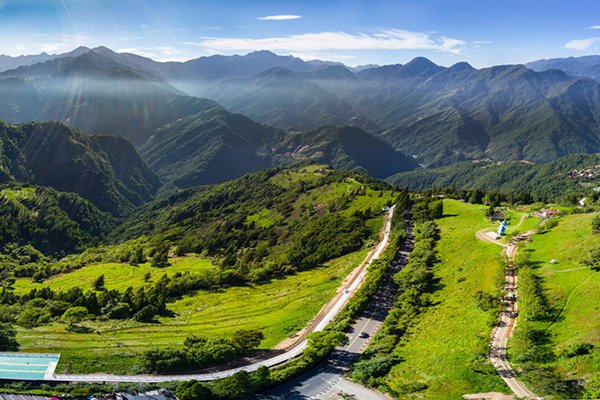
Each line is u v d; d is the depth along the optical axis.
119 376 95.31
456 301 118.75
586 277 103.75
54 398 83.19
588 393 69.12
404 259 169.62
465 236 164.38
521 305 103.62
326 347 105.56
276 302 157.00
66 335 120.19
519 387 77.19
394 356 101.56
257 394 90.31
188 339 115.00
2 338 106.88
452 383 81.81
